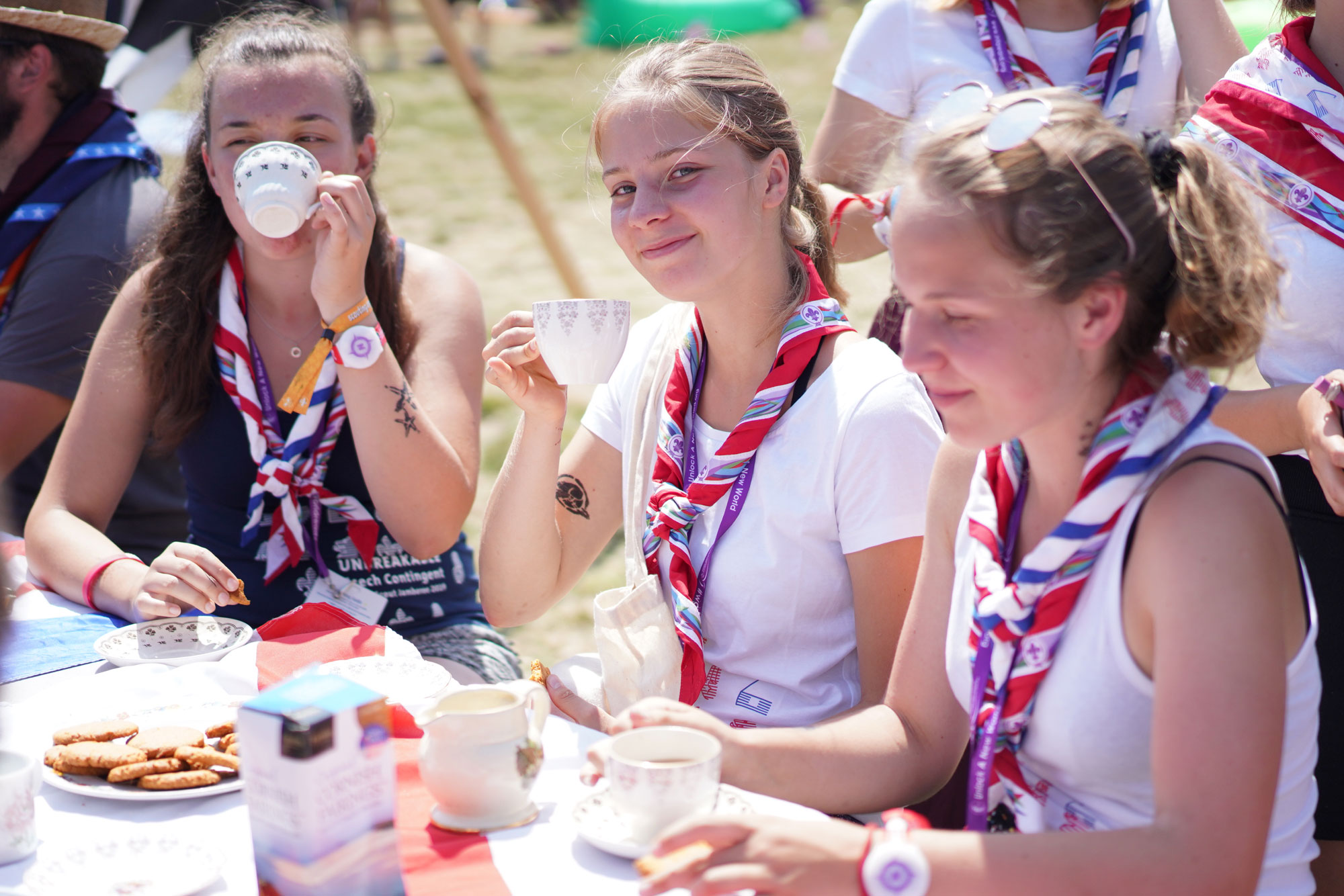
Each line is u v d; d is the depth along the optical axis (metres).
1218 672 1.16
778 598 1.90
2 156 2.98
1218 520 1.20
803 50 14.86
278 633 1.95
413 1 18.42
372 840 1.11
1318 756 1.99
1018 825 1.36
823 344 1.96
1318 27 2.05
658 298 7.11
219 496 2.56
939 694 1.58
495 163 10.68
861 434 1.85
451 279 2.69
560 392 1.98
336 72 2.48
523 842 1.30
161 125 4.12
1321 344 2.05
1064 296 1.22
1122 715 1.29
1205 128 2.11
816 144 2.87
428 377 2.58
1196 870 1.13
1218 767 1.15
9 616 1.18
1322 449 1.78
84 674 1.87
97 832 1.35
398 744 1.54
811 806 1.53
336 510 2.49
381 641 1.87
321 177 2.28
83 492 2.49
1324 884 2.00
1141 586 1.25
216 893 1.21
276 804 1.07
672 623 1.85
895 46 2.72
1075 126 1.25
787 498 1.88
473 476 2.55
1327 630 2.00
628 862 1.25
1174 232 1.26
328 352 2.36
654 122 1.89
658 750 1.34
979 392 1.27
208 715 1.64
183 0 4.05
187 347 2.49
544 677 1.80
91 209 2.94
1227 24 2.57
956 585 1.49
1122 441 1.28
